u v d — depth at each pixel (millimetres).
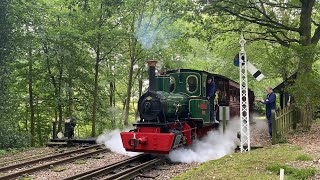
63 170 8969
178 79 12328
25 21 15891
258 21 15906
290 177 6359
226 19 16469
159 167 9195
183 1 16188
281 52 13219
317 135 12242
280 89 18000
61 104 19672
